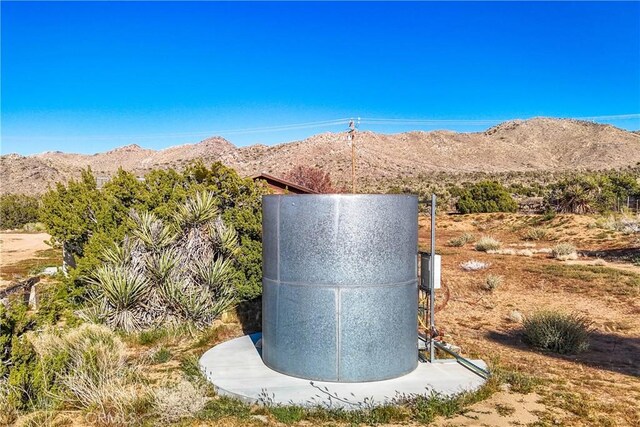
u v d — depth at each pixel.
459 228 33.03
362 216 6.51
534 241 27.14
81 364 6.68
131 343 8.86
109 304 9.77
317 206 6.53
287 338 6.75
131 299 9.53
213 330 9.41
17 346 6.54
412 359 6.98
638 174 81.62
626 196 39.16
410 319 6.92
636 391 6.79
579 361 8.30
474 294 14.16
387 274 6.64
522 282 15.58
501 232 30.70
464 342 9.26
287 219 6.71
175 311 9.86
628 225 27.19
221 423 5.56
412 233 6.95
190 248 10.98
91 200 12.84
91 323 8.89
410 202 6.91
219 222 11.42
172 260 10.22
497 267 18.05
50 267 19.33
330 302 6.52
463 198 40.78
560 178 89.25
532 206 41.34
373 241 6.55
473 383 6.59
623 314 11.84
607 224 27.55
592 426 5.58
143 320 9.68
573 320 9.53
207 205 11.27
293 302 6.69
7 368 6.46
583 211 34.44
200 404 5.88
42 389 6.21
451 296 13.88
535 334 9.29
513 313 11.34
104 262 10.57
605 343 9.54
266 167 103.88
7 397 5.91
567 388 6.81
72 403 6.12
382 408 5.80
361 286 6.52
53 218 13.32
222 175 12.96
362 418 5.67
